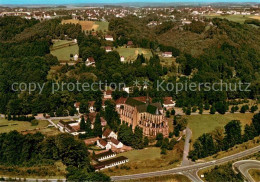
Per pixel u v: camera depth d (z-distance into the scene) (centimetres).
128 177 19650
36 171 19925
